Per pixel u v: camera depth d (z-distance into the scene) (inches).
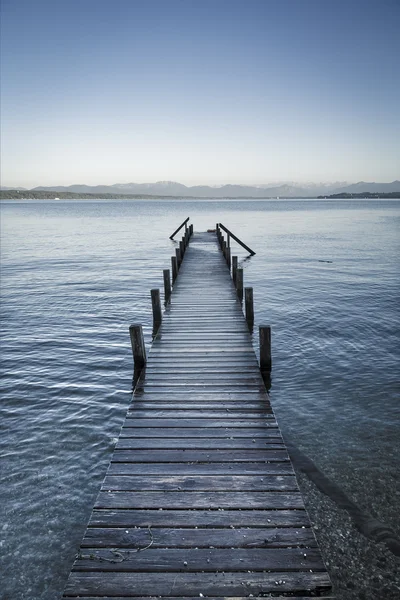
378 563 154.9
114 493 161.6
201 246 1043.3
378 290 657.6
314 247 1223.5
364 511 181.9
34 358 389.7
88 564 128.7
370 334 445.7
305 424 262.5
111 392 318.3
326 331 457.4
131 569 126.8
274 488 163.6
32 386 328.2
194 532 141.2
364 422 264.2
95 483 211.0
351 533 169.5
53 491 204.4
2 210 4913.9
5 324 499.2
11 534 175.8
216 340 348.8
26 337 451.2
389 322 488.4
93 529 143.2
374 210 4315.9
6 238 1567.4
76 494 202.2
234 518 147.5
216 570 126.4
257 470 175.8
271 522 145.5
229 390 255.3
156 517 148.4
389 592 143.3
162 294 655.8
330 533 169.5
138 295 651.5
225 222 2406.5
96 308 574.6
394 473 209.8
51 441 249.9
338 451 231.0
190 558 130.6
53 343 431.5
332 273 811.4
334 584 146.5
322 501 188.7
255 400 241.8
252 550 133.4
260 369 311.1
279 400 296.7
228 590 119.9
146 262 985.5
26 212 4237.2
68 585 121.6
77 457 233.5
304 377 336.5
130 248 1250.0
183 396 248.1
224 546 135.1
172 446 195.0
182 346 335.0
